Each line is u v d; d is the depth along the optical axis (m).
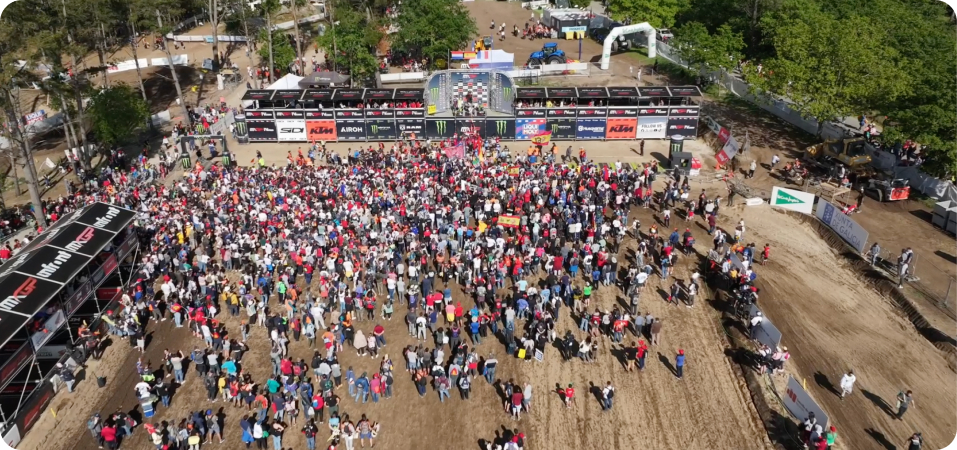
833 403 32.00
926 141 47.69
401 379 34.41
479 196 48.12
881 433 30.25
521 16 117.00
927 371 34.06
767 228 48.00
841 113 56.41
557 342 36.78
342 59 78.94
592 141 65.31
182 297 38.75
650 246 44.00
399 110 64.31
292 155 63.59
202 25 109.00
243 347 35.09
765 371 33.97
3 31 49.69
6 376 31.11
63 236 38.34
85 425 31.94
